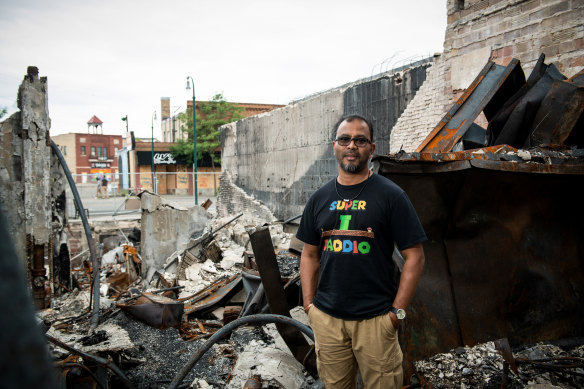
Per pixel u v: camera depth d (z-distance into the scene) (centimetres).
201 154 3109
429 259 278
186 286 688
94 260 550
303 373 326
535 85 383
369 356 202
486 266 279
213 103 3134
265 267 293
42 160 561
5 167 532
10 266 27
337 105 941
